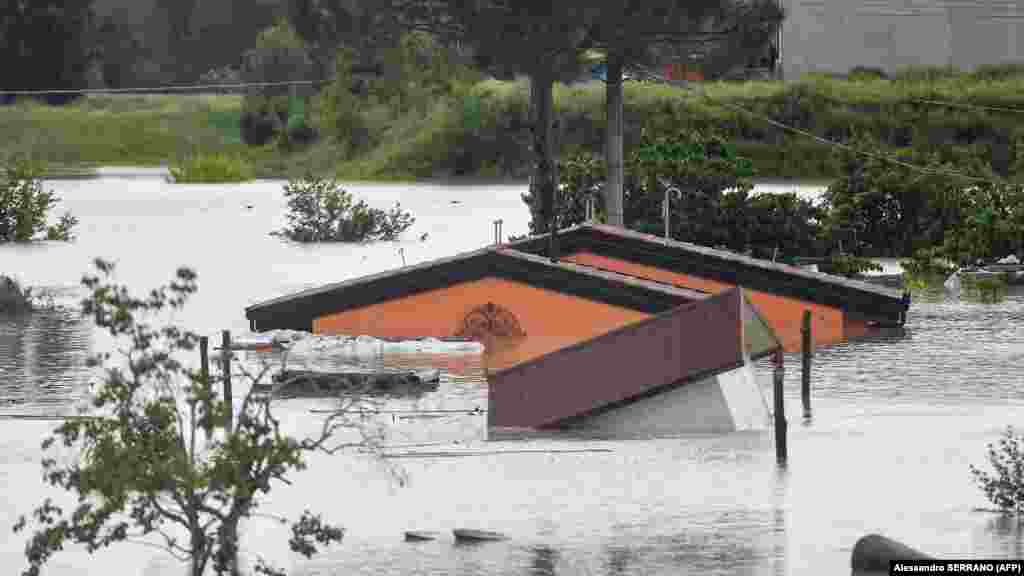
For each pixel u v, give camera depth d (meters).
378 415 59.69
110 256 123.12
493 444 54.50
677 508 44.66
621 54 108.75
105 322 34.81
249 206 177.88
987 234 106.88
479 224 150.25
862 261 107.06
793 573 37.88
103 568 39.47
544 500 45.94
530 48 107.69
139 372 34.94
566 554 40.00
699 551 40.03
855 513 43.69
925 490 46.31
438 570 38.72
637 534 41.91
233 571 38.12
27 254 125.12
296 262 118.25
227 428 35.78
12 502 46.50
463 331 81.44
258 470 34.66
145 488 34.00
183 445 35.16
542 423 57.44
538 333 80.81
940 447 52.53
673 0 107.88
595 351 57.84
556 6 106.19
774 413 54.09
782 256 110.75
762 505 44.91
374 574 38.34
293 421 58.38
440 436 56.00
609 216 107.00
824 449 52.59
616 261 87.38
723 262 85.38
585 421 57.44
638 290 79.38
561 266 80.56
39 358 74.56
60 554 40.81
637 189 113.75
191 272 35.34
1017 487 44.62
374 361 73.88
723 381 57.00
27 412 60.62
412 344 77.56
